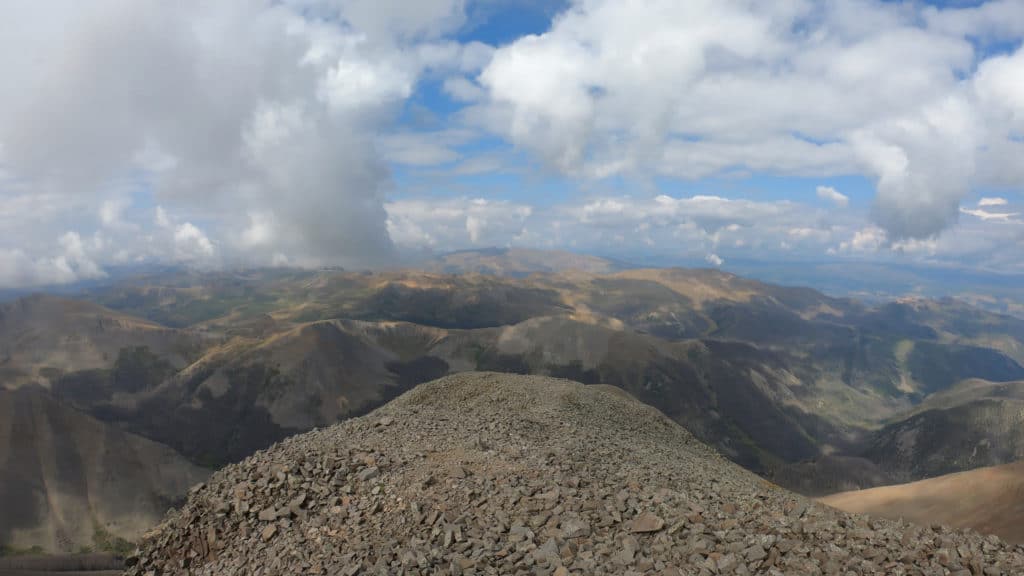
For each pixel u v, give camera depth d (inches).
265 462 1084.5
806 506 837.8
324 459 1044.5
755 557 650.2
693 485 1072.8
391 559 717.3
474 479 942.4
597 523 773.3
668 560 667.4
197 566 898.7
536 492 889.5
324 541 815.1
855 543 682.2
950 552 637.3
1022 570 601.6
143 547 971.9
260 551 840.9
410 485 935.0
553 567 661.9
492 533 759.1
